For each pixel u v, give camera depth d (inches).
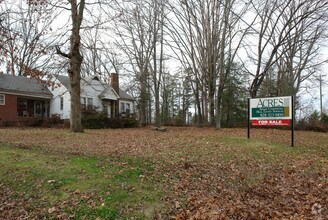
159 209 200.4
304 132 834.2
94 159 305.4
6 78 1122.0
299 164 342.0
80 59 615.2
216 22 883.4
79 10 597.0
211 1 875.4
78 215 189.6
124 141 474.6
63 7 577.9
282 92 1190.9
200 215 190.5
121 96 1450.5
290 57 1107.9
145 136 574.6
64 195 215.8
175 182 253.9
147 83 1175.6
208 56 896.9
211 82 946.7
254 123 499.2
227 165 323.0
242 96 1350.9
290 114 456.8
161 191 229.6
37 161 291.0
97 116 974.4
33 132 621.9
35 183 237.8
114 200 208.1
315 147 468.1
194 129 858.8
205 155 364.5
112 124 1002.7
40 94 1178.0
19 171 262.7
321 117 1176.2
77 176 249.0
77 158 307.4
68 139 482.9
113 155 329.1
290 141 525.0
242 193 244.4
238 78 1355.8
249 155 378.3
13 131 669.3
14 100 1101.1
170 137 555.5
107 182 236.7
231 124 1191.6
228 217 190.4
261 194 244.2
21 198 217.2
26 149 353.7
